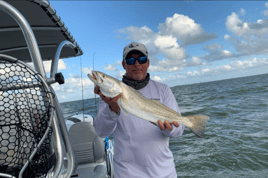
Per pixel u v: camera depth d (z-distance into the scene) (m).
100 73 1.56
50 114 1.08
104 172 3.08
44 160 1.07
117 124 1.89
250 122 9.24
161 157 1.81
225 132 8.07
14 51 2.87
